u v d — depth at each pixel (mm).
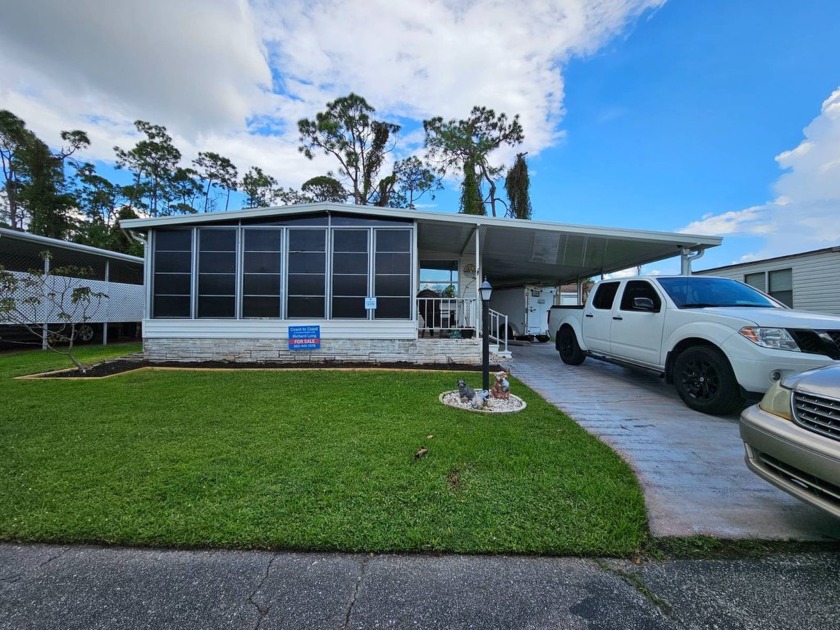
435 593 1613
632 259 9633
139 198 26391
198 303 7570
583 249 8812
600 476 2654
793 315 4047
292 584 1663
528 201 17828
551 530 2031
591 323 6766
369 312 7582
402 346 7570
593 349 6777
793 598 1594
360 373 6578
